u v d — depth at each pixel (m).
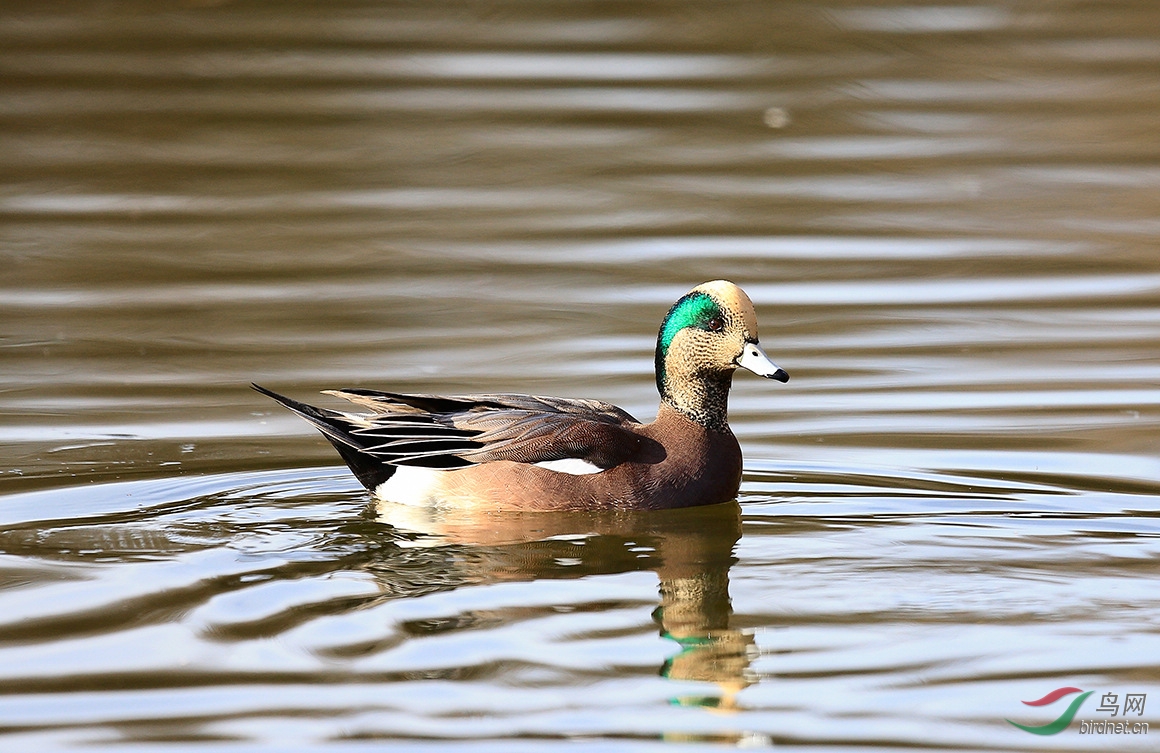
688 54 27.22
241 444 12.74
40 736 7.41
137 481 11.63
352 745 7.36
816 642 8.52
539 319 16.36
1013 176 21.91
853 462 12.29
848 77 26.11
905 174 21.98
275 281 17.61
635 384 14.33
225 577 9.45
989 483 11.66
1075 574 9.53
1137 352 15.15
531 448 11.19
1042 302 16.86
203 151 22.73
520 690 7.90
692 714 7.66
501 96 25.03
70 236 19.16
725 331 11.28
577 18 28.89
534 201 20.78
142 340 15.64
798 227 19.69
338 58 26.80
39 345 15.42
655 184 21.48
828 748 7.37
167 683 7.93
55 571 9.52
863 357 15.12
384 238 19.25
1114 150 22.95
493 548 10.18
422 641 8.46
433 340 15.67
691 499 11.22
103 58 26.55
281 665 8.15
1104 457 12.27
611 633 8.64
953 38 28.02
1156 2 29.53
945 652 8.35
